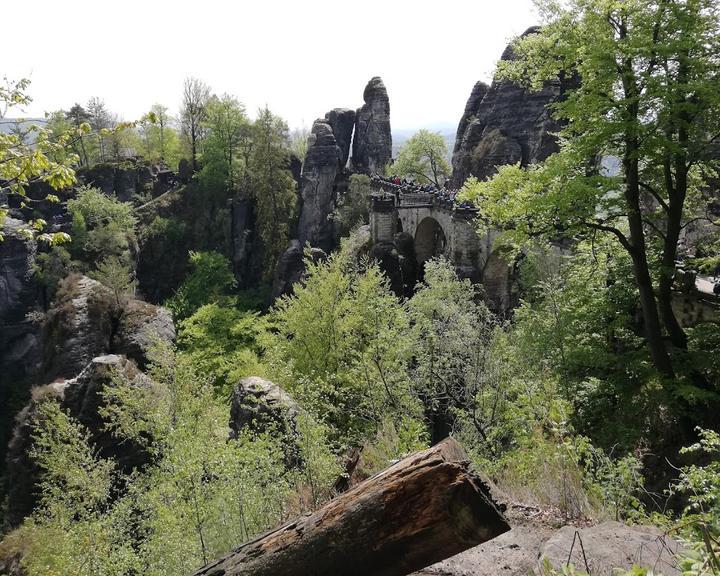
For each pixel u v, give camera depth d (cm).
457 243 3756
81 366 2783
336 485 1130
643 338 1852
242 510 934
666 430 1580
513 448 1309
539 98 5166
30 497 2195
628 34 1488
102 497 1575
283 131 7462
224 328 4403
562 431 812
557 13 1684
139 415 1886
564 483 681
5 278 5784
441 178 7294
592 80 1532
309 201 6888
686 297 1994
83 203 6372
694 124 1595
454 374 2005
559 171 1587
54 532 1570
